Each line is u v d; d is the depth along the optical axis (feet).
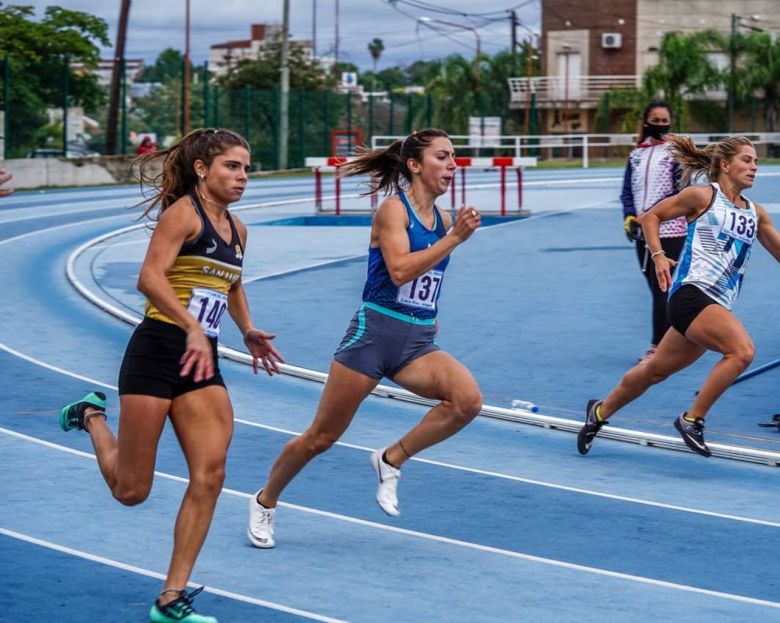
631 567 21.44
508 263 63.36
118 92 150.82
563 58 235.81
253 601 19.52
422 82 252.01
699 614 19.20
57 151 140.46
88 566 21.13
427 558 21.77
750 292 52.90
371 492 25.99
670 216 27.25
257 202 109.50
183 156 19.02
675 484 27.04
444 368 21.24
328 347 42.24
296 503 25.13
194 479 18.35
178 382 18.43
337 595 19.83
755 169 26.91
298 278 58.29
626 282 56.34
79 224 89.61
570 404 34.24
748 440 30.32
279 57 219.41
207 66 157.89
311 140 170.19
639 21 230.68
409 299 21.13
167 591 18.20
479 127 187.83
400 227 20.86
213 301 18.86
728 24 228.63
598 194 116.78
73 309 51.42
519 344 42.45
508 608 19.34
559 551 22.27
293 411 33.94
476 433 31.65
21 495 25.59
